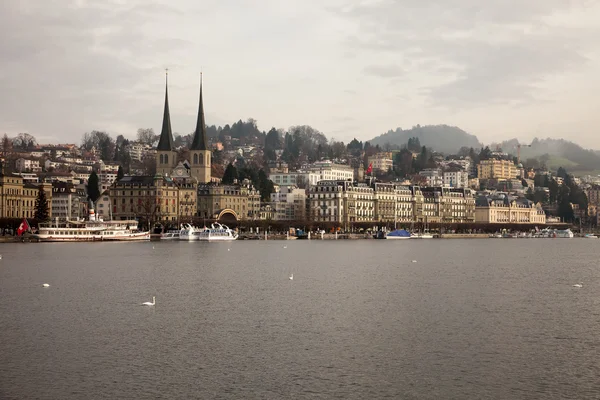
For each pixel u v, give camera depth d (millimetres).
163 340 102688
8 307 129375
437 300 140125
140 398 78500
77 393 79938
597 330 110062
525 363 91188
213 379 84750
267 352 96250
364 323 115188
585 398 78750
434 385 82750
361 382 83750
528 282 173750
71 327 111125
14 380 84125
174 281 171250
